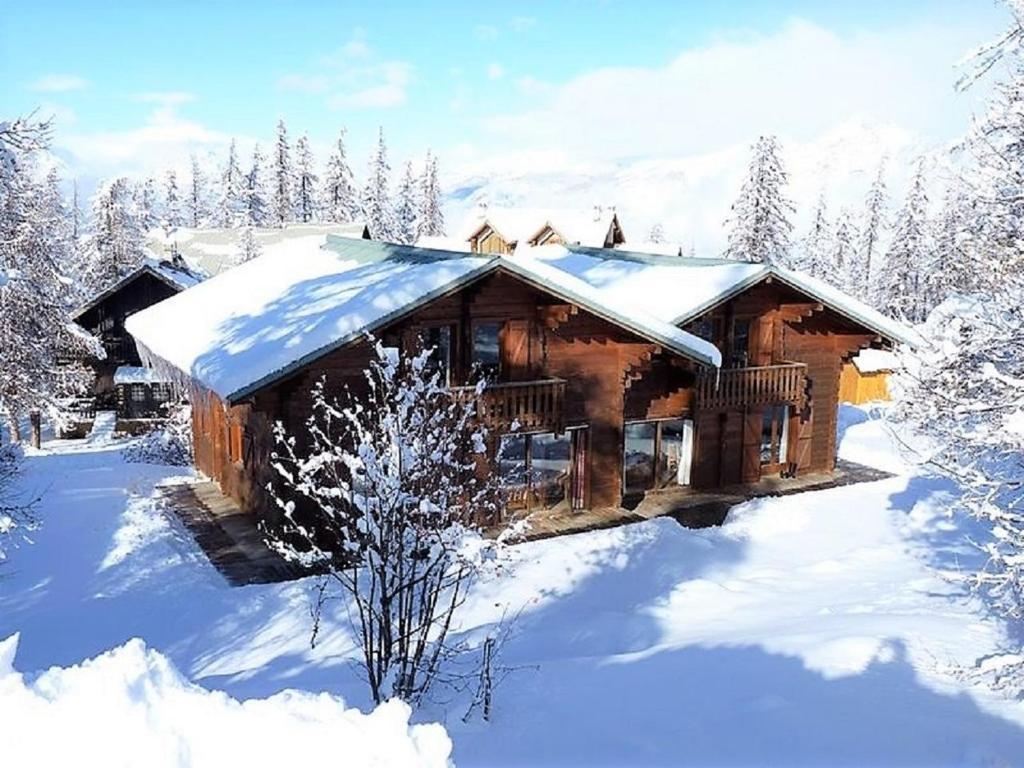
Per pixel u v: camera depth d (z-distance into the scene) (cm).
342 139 6850
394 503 827
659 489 1964
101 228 4969
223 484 1911
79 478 2095
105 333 4041
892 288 4766
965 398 894
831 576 1342
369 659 806
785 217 4691
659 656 914
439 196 7162
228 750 365
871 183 6012
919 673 836
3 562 1511
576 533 1656
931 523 1641
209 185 9169
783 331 2047
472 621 1169
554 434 1730
